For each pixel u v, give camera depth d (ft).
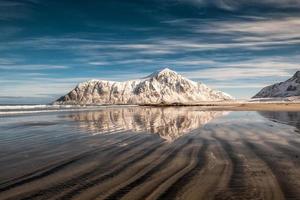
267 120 99.35
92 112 177.78
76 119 115.34
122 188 27.68
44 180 30.45
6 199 25.22
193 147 47.98
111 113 165.78
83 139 59.21
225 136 60.18
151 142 54.24
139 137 61.21
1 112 172.35
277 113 141.38
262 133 64.39
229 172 32.60
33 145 52.26
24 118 120.67
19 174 32.86
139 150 46.44
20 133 69.72
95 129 77.92
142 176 31.60
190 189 27.17
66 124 92.99
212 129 73.15
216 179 30.04
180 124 89.40
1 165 37.22
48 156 42.60
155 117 125.70
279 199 24.48
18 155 43.42
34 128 80.84
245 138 57.11
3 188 28.04
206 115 133.49
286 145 48.93
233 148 46.60
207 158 39.70
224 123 89.66
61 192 26.73
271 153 42.55
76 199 25.03
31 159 40.60
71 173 33.14
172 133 66.90
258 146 48.16
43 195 26.03
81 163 38.04
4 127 83.71
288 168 34.06
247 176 30.96
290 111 160.56
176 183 28.99
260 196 25.20
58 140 58.13
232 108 216.95
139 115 142.92
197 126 81.71
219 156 40.88
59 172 33.60
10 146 51.29
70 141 56.70
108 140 57.62
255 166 35.09
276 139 55.47
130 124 92.22
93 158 40.98
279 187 27.37
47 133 69.67
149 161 38.65
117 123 96.43
